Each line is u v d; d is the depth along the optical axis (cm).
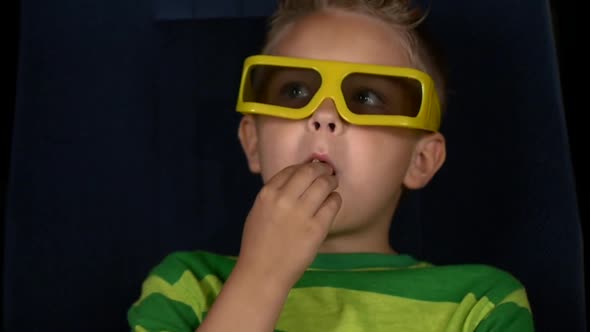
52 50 165
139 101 165
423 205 163
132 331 122
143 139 164
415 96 128
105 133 163
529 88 163
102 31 167
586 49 175
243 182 165
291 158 125
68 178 161
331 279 128
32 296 157
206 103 167
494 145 163
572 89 176
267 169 128
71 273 159
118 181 162
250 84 130
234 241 163
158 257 161
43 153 162
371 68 127
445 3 168
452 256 161
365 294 126
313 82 127
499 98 164
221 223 163
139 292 159
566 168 159
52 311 157
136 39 167
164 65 167
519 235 158
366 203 127
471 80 166
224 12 169
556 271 154
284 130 126
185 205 163
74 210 161
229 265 133
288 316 124
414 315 125
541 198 158
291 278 108
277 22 141
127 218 161
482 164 162
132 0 168
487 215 160
